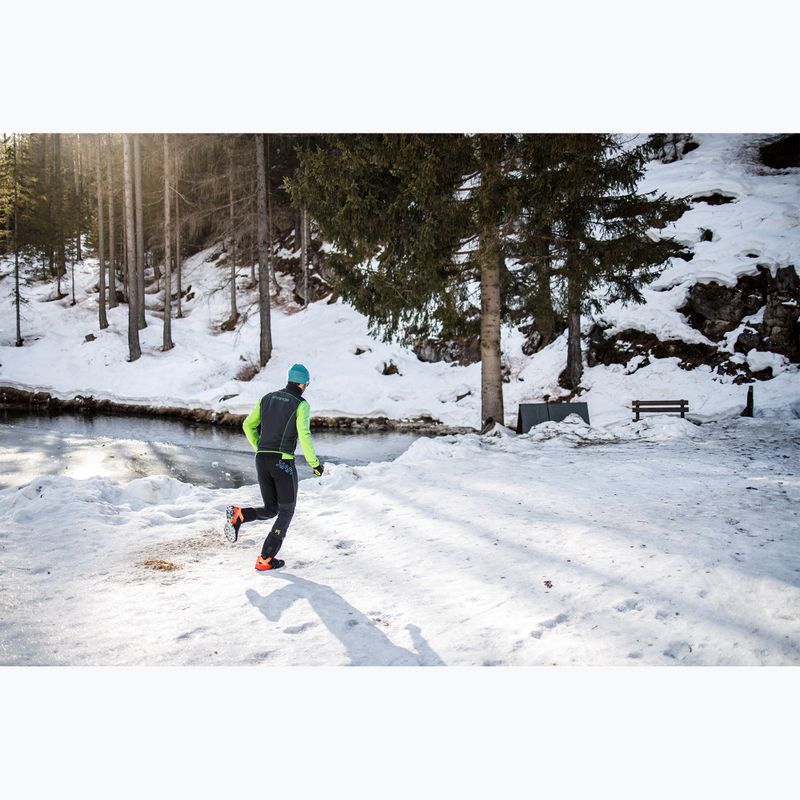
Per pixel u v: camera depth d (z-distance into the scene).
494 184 10.37
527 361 20.55
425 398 19.95
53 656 3.39
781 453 9.30
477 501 6.73
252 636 3.64
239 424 18.33
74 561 5.00
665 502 6.32
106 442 13.52
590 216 11.88
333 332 25.20
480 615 3.89
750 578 4.19
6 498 6.70
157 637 3.63
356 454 13.57
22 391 22.34
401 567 4.86
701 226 20.77
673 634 3.56
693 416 15.49
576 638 3.55
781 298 17.17
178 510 6.76
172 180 28.27
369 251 11.73
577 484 7.36
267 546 4.79
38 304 31.89
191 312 30.72
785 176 23.64
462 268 12.17
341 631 3.71
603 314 19.84
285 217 33.16
